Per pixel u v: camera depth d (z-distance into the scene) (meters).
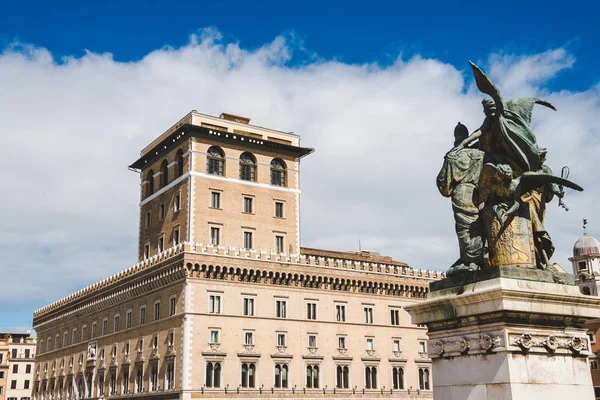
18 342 156.75
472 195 10.79
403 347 87.94
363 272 86.88
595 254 99.00
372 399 83.19
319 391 79.69
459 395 9.86
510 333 9.40
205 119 86.94
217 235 83.50
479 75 10.42
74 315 101.75
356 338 84.38
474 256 10.41
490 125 10.71
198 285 74.81
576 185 9.92
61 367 103.31
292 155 92.12
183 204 83.81
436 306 10.33
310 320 81.38
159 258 79.88
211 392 72.38
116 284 88.75
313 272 82.75
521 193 10.44
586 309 10.05
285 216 89.19
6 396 151.25
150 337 79.62
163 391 74.50
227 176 85.88
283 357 78.12
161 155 91.75
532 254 10.27
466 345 9.83
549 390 9.43
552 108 11.35
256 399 74.94
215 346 74.00
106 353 89.56
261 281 79.25
